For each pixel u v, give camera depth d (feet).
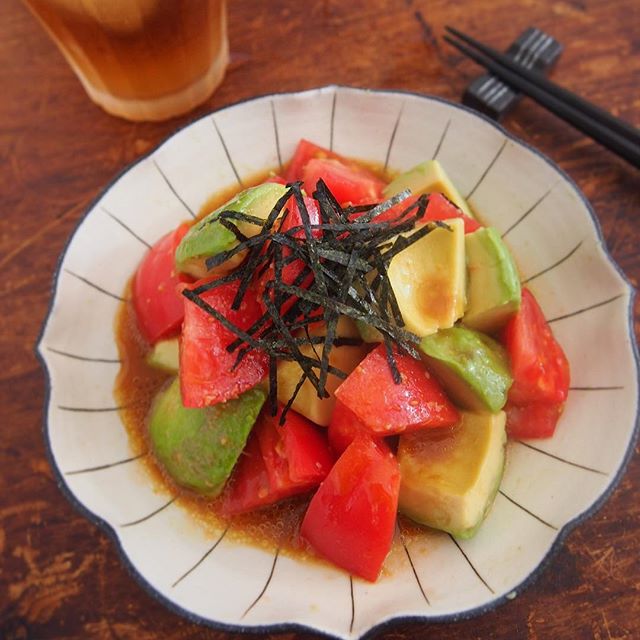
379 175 0.90
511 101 0.93
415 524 0.75
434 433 0.73
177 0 0.80
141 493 0.77
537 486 0.74
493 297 0.73
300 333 0.73
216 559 0.74
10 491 0.82
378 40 0.99
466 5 1.01
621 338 0.75
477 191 0.87
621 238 0.88
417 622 0.66
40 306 0.89
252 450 0.77
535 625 0.74
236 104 0.86
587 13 0.99
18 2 1.02
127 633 0.76
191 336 0.71
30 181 0.94
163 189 0.87
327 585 0.72
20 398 0.85
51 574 0.79
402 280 0.72
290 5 1.02
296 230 0.69
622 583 0.75
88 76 0.91
